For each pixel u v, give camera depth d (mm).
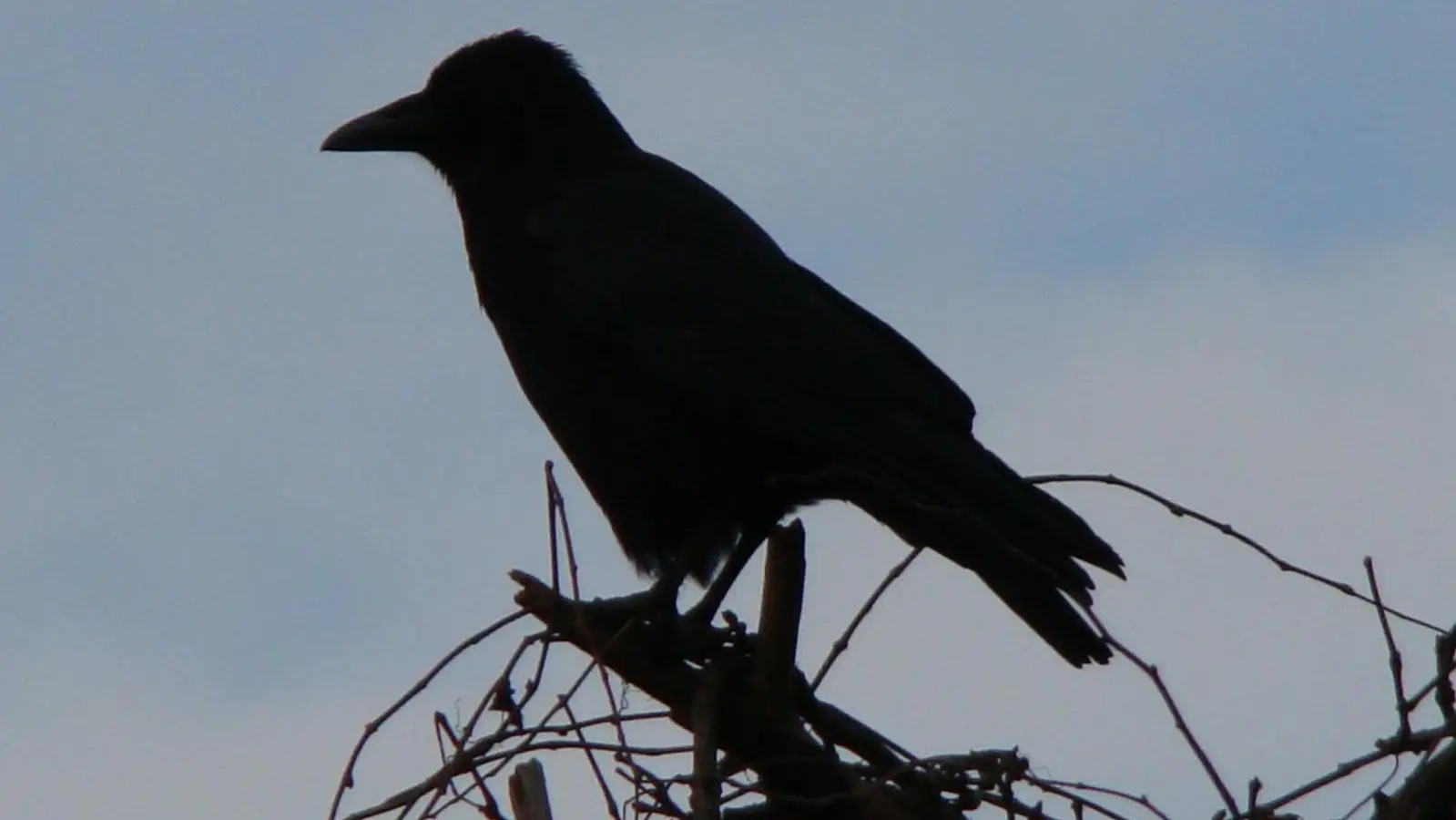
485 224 12242
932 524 9945
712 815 6695
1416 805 6578
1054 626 9477
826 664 8008
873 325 11828
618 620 10570
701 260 11688
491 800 6812
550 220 11922
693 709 7645
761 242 12109
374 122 12773
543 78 12633
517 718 6887
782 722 8109
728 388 11234
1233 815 6125
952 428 11102
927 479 10406
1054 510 9781
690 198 12211
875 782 7141
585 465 11742
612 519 11711
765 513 11422
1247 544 7230
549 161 12445
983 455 10445
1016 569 9539
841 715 8500
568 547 7770
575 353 11617
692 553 11375
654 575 11656
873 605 8070
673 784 6895
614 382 11516
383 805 6742
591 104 12742
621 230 11812
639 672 8328
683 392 11328
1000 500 9883
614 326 11484
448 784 6730
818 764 7746
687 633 8430
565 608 7840
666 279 11562
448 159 12672
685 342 11352
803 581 8109
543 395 11836
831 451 10977
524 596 7855
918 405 11055
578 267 11625
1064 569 9328
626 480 11555
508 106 12547
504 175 12414
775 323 11398
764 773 8156
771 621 8109
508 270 11984
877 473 10695
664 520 11492
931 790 7238
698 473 11367
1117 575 9516
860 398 11055
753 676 8156
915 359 11555
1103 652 9383
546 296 11734
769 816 8188
